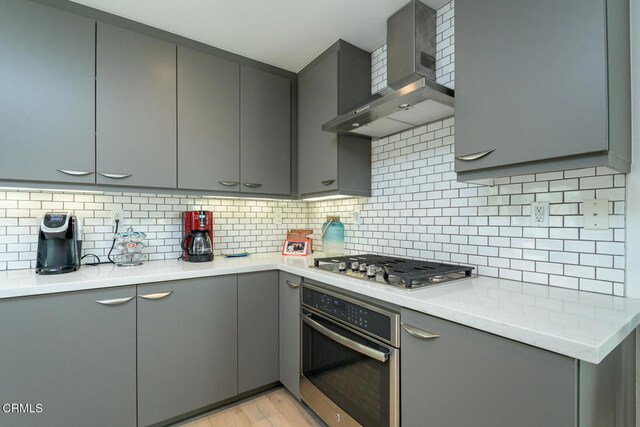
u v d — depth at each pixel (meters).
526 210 1.37
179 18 1.79
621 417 0.98
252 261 2.12
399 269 1.46
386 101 1.45
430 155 1.78
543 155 1.03
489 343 0.89
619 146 0.98
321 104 2.15
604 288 1.15
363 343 1.34
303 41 2.03
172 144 1.91
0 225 1.73
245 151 2.18
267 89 2.29
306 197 2.32
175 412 1.70
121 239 1.96
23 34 1.52
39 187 1.57
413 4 1.66
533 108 1.06
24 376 1.35
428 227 1.79
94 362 1.49
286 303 1.98
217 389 1.83
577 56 0.95
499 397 0.87
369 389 1.32
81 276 1.57
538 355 0.79
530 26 1.07
